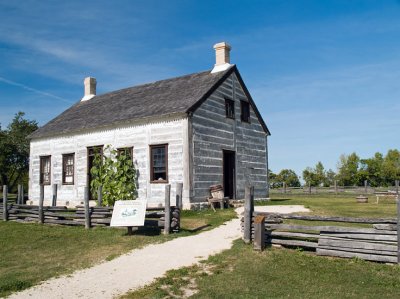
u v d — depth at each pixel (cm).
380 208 1858
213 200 1808
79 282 823
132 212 1261
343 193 3675
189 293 735
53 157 2384
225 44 2217
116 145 2062
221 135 2050
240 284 771
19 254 1100
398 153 5916
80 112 2555
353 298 692
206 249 1028
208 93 1964
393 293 713
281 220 1025
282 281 784
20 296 750
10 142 3356
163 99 2094
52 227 1445
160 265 909
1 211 1692
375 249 879
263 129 2458
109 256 1017
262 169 2400
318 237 951
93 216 1403
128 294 736
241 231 1128
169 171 1852
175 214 1258
